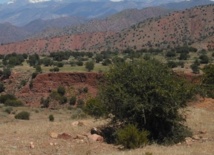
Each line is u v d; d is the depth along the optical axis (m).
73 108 73.38
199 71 69.94
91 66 90.00
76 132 15.81
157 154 12.26
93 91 80.50
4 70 94.50
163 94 14.78
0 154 12.05
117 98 15.21
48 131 15.77
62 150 13.14
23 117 45.66
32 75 91.81
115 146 14.17
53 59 127.38
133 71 15.47
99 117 17.66
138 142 14.00
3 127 17.17
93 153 13.01
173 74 16.17
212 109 22.80
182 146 14.12
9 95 80.19
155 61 16.48
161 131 15.53
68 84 83.69
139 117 15.39
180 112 18.58
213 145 13.96
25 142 13.81
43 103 80.19
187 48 132.25
